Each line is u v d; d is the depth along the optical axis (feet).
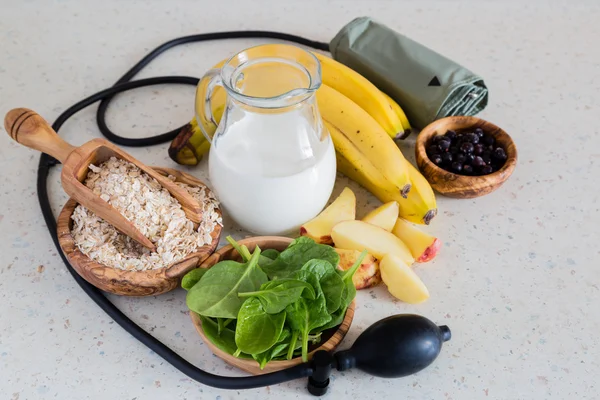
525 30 3.66
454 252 2.77
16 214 2.88
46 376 2.44
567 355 2.50
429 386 2.43
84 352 2.50
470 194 2.85
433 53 3.12
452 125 2.99
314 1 3.81
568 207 2.92
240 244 2.55
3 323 2.56
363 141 2.82
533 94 3.34
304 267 2.37
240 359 2.32
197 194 2.73
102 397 2.40
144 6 3.79
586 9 3.78
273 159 2.57
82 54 3.51
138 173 2.67
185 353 2.51
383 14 3.74
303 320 2.30
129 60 3.49
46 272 2.70
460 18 3.72
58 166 3.04
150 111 3.26
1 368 2.46
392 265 2.57
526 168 3.05
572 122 3.23
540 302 2.63
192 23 3.69
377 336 2.36
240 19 3.71
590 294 2.66
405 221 2.77
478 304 2.62
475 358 2.49
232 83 2.52
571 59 3.51
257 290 2.41
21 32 3.61
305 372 2.31
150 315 2.60
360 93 3.01
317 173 2.63
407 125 3.09
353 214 2.77
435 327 2.40
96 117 3.21
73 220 2.66
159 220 2.61
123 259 2.54
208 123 2.71
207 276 2.42
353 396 2.40
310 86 2.49
